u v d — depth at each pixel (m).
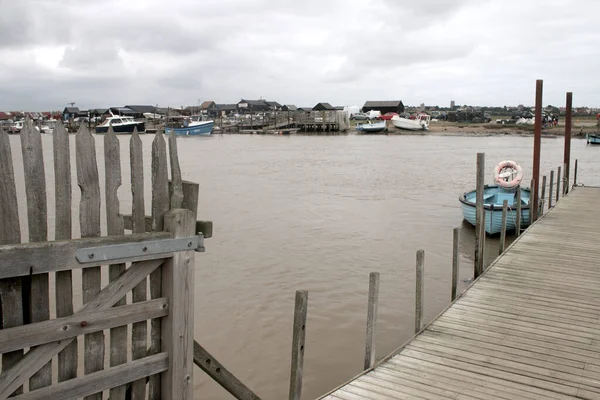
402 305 10.64
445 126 100.69
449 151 53.97
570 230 12.89
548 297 8.15
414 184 29.45
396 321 9.85
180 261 3.70
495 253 14.75
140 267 3.55
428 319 9.91
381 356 8.48
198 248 3.78
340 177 32.94
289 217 19.61
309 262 13.54
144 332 3.66
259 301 10.73
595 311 7.52
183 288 3.73
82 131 3.28
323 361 8.36
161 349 3.78
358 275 12.53
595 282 8.84
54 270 3.11
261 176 33.69
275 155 51.00
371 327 5.88
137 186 3.61
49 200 20.08
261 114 131.75
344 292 11.32
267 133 96.88
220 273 12.53
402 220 19.16
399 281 12.13
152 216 3.69
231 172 36.16
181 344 3.75
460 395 5.20
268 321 9.76
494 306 7.79
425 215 20.17
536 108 15.46
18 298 3.05
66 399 3.27
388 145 64.56
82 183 3.31
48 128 77.38
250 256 14.05
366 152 53.78
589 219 14.20
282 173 35.41
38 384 3.21
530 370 5.75
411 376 5.62
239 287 11.54
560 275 9.27
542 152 51.00
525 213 16.19
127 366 3.52
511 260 10.30
